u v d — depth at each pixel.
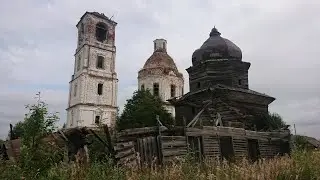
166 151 15.11
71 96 47.22
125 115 30.86
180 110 26.31
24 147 7.85
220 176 8.43
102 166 9.04
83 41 47.41
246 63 27.33
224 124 22.25
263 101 26.58
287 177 8.55
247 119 24.08
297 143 22.73
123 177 8.88
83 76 44.53
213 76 26.52
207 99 24.19
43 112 8.57
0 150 14.45
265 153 20.56
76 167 8.88
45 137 8.86
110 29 49.78
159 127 15.66
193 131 16.72
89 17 47.75
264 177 8.32
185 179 8.27
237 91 24.33
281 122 29.78
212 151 17.25
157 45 50.62
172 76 47.12
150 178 8.85
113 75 47.72
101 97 45.56
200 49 28.31
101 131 17.94
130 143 14.49
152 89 45.50
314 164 9.71
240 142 19.17
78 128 15.45
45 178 7.47
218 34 29.64
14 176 7.11
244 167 8.90
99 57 47.69
